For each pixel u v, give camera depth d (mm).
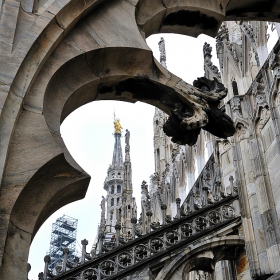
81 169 3510
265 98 13266
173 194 24641
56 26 3918
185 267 11547
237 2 5602
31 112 3492
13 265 2994
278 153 12180
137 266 11031
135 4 4668
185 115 4320
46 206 3375
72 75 4121
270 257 11391
